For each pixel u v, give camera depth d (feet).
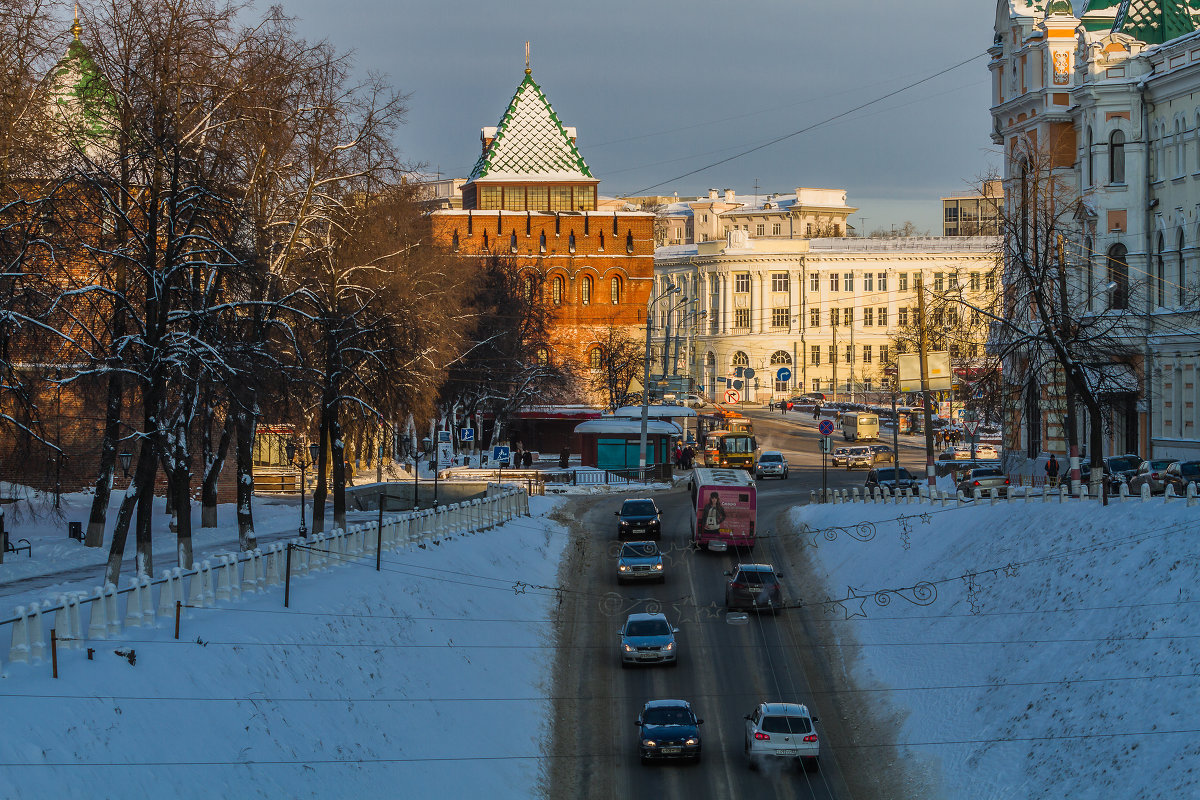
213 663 168.35
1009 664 214.90
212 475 325.42
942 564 269.44
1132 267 390.63
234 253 222.07
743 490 327.47
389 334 287.07
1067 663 203.00
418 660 215.92
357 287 277.85
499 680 228.02
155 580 176.04
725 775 192.95
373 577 236.43
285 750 165.07
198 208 214.90
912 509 313.12
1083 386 294.66
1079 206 378.32
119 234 216.33
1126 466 353.10
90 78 211.61
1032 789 179.11
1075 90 401.08
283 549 217.77
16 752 127.95
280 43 244.83
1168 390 379.14
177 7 212.02
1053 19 424.87
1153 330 382.83
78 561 258.57
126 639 163.43
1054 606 223.51
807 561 318.04
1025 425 447.42
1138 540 221.87
